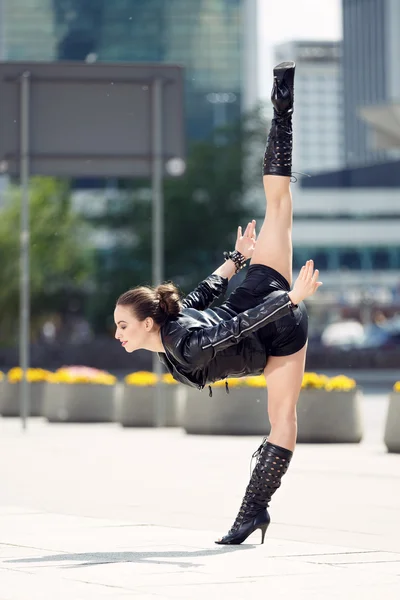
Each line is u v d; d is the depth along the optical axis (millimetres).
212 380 12352
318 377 26672
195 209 91312
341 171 156750
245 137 92812
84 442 26891
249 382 28453
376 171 154875
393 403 23906
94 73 30641
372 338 95438
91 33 178375
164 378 32594
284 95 12562
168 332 12172
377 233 153500
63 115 30578
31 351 89062
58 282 94750
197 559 11453
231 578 10367
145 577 10422
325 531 13539
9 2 177625
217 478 19250
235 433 28266
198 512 15156
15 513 15078
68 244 93062
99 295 94250
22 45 178250
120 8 178500
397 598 9445
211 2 179875
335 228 154250
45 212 92625
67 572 10680
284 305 11969
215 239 91000
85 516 14805
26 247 30562
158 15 179375
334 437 26219
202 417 28562
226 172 91500
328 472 20062
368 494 17078
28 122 30391
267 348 12406
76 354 88438
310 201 154250
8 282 91938
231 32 180125
